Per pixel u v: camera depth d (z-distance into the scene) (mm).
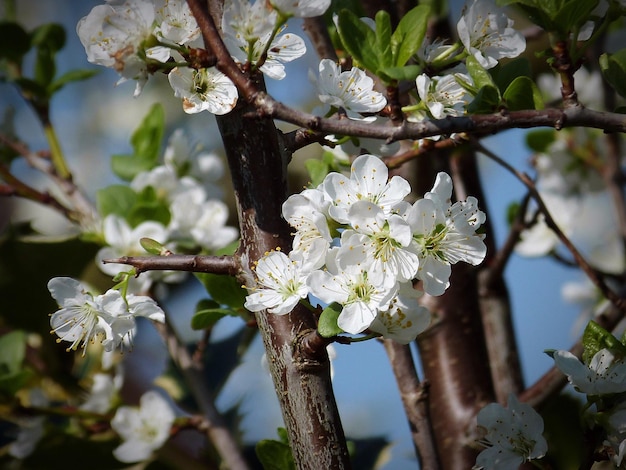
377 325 520
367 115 553
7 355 701
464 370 674
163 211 710
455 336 679
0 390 691
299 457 523
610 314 661
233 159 532
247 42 518
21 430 708
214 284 603
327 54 646
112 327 540
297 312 527
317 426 521
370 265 506
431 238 516
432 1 705
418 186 680
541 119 521
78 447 712
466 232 519
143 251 700
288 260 518
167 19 519
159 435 694
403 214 515
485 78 540
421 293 516
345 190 525
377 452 708
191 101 524
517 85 537
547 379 639
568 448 677
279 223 530
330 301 506
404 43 538
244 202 532
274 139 532
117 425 698
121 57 513
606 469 668
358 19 539
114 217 703
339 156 617
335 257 512
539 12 535
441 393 674
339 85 545
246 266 531
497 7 557
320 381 523
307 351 520
